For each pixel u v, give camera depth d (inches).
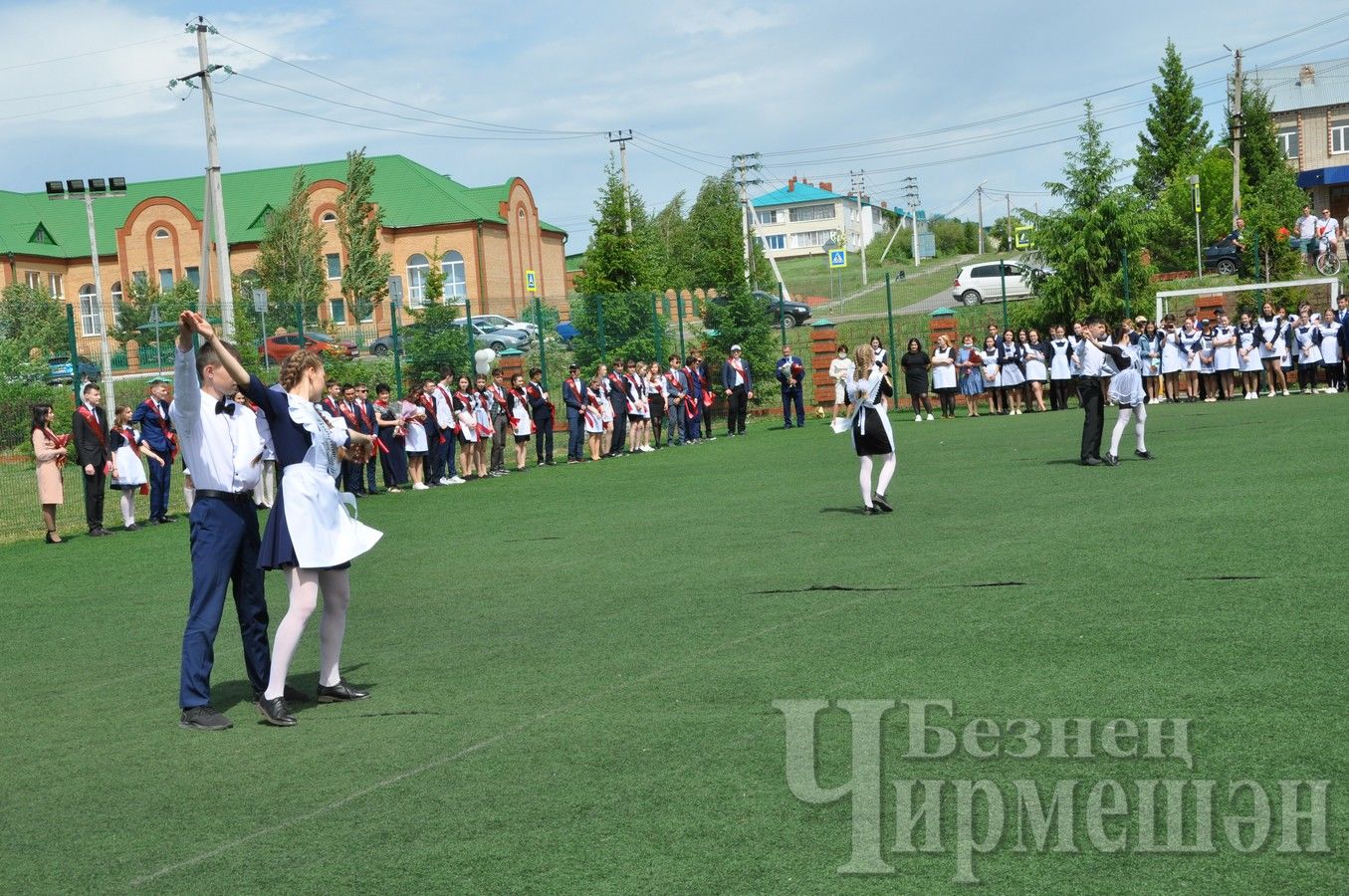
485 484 801.6
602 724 218.7
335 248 2391.7
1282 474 519.8
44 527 696.4
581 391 957.2
